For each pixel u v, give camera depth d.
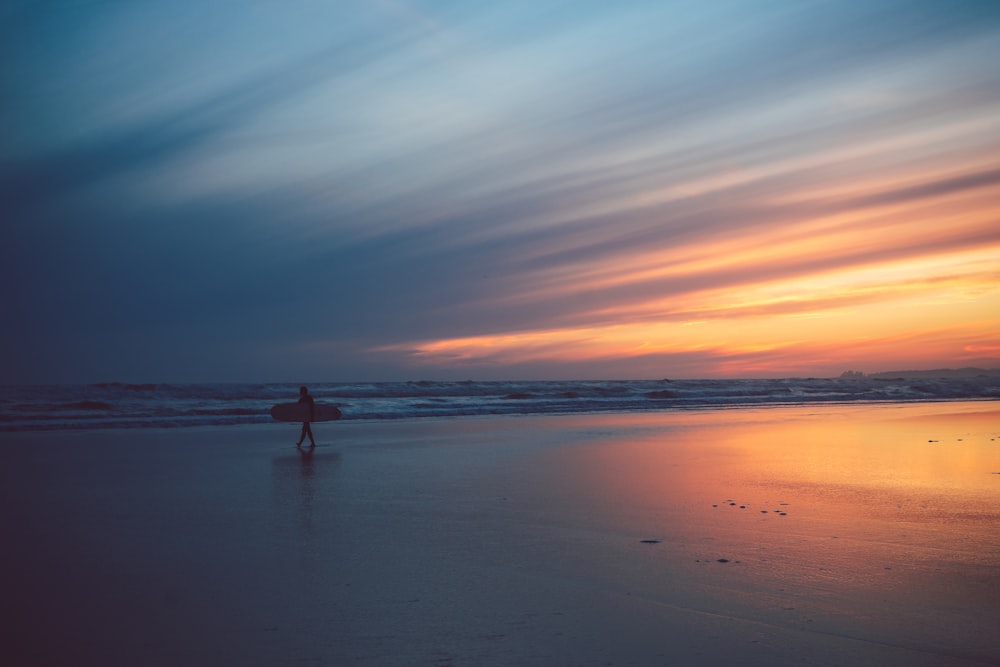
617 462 14.78
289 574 6.47
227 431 25.05
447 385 61.78
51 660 4.51
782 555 6.95
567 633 4.90
